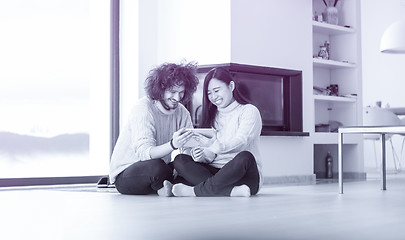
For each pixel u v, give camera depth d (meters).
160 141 3.86
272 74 5.81
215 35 5.54
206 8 5.61
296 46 6.13
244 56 5.57
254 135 3.74
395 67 10.19
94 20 5.99
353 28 6.88
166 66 3.74
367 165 10.52
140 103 3.81
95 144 5.96
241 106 3.82
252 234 1.98
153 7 5.94
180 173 3.71
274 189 4.63
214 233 2.00
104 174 5.90
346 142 6.67
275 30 5.90
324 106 6.96
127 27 5.88
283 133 5.74
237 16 5.51
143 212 2.72
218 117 3.89
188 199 3.46
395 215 2.61
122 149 3.87
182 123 3.95
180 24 5.78
